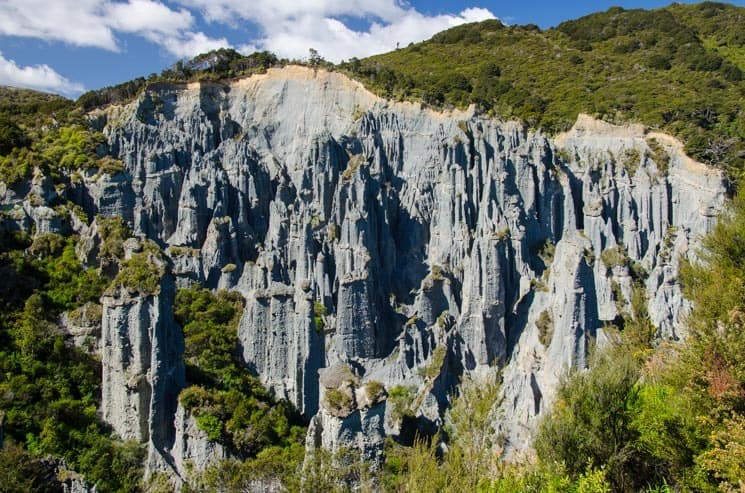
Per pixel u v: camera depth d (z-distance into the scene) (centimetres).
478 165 8762
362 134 9544
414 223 8694
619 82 11250
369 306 7256
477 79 11744
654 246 8356
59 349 5391
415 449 3466
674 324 6738
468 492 2855
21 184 6762
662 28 13700
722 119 9512
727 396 2789
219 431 4972
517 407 6300
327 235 8206
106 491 4744
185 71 10662
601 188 8869
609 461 2955
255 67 10825
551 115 10025
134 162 9206
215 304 7262
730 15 14425
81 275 6072
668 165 8750
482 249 7394
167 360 5234
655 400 3225
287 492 4281
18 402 4959
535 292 7388
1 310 5547
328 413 4625
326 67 10456
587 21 14975
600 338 6300
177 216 8894
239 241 8369
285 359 6594
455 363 7144
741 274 3756
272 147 10212
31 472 4556
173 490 4769
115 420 5188
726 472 2645
